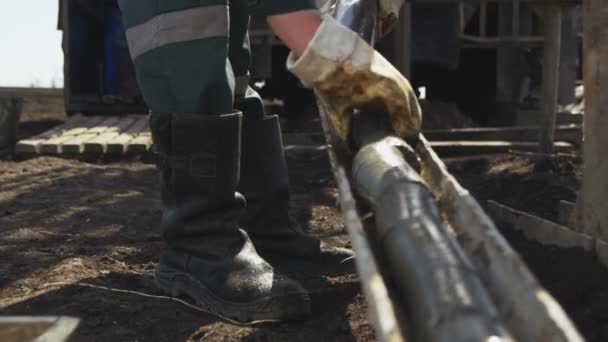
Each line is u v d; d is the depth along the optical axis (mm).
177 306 2766
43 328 1341
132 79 10719
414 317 1479
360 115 2494
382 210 1867
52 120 12578
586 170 2973
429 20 9188
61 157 7645
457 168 6996
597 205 2906
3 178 6238
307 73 2406
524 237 3430
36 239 4000
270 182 3182
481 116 10148
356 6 2631
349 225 1610
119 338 2436
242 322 2607
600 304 2357
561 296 2500
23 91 13375
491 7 9805
